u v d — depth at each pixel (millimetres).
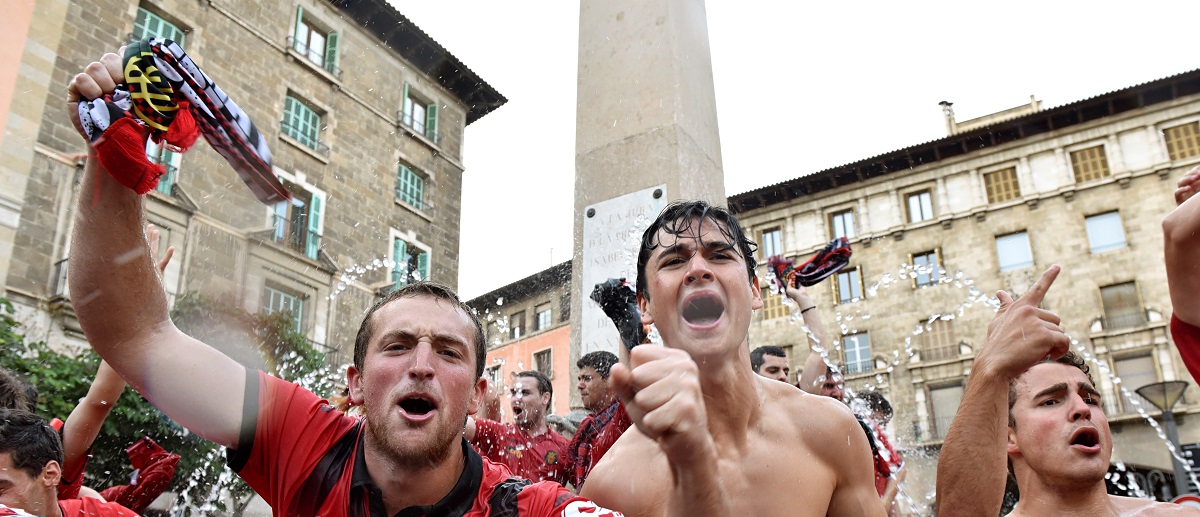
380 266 17359
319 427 1568
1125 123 24719
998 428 1707
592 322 4449
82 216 1406
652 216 4430
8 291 11602
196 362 1518
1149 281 23203
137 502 2941
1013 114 28047
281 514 1474
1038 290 1781
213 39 15477
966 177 26266
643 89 4758
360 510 1444
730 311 1561
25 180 12094
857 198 27188
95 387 2295
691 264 1572
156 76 1361
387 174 18625
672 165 4473
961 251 25625
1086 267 24172
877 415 4199
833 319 26281
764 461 1528
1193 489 10820
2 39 11969
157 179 1402
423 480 1464
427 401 1490
